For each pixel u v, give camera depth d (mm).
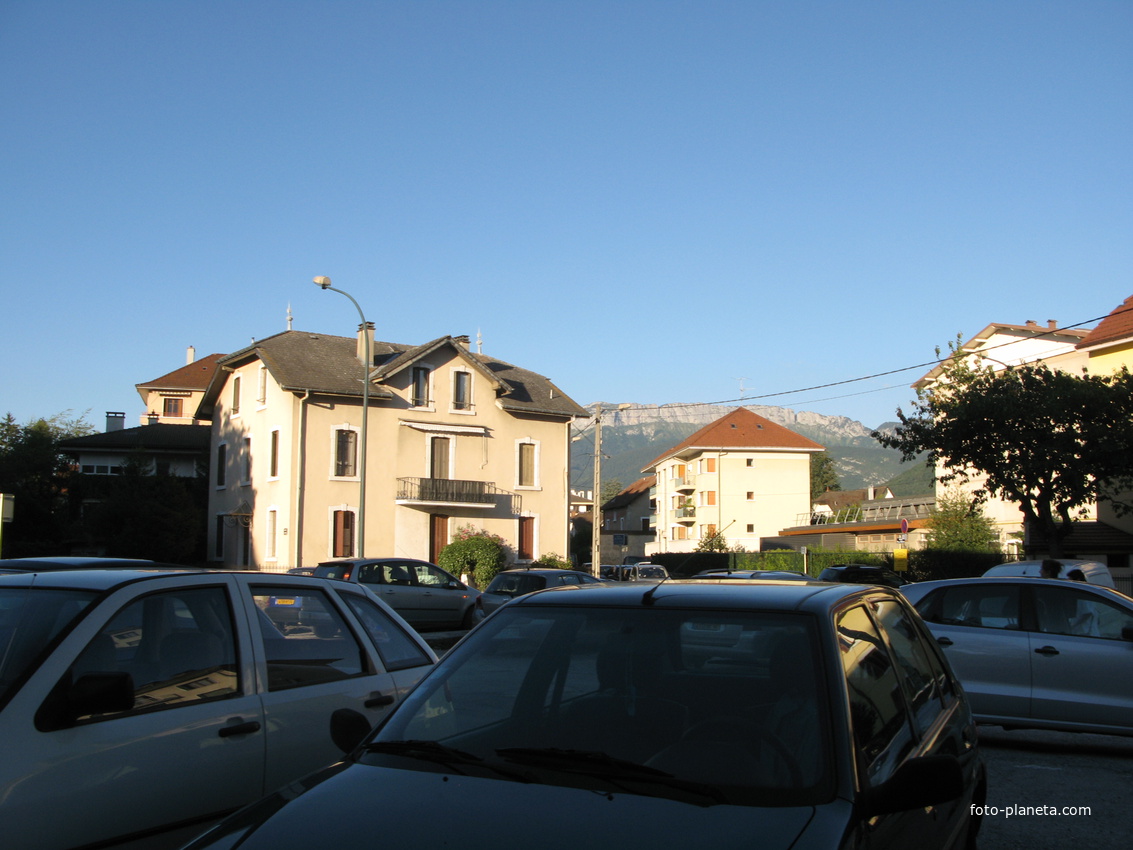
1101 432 24781
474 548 36938
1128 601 8633
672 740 3002
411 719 3346
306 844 2564
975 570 35750
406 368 38406
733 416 74500
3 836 3213
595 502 35719
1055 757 8430
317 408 36125
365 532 36781
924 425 28109
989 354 44250
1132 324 30047
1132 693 8242
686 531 76000
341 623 5070
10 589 4070
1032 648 8625
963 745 4125
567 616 3652
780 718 3002
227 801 4027
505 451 41188
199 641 4230
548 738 3100
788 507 71125
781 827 2590
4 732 3344
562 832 2574
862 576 24375
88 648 3738
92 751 3553
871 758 2998
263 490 37562
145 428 52312
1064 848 5711
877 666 3586
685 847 2500
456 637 18859
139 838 3668
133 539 35750
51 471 46219
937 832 3432
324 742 4523
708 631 3383
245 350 38844
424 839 2557
